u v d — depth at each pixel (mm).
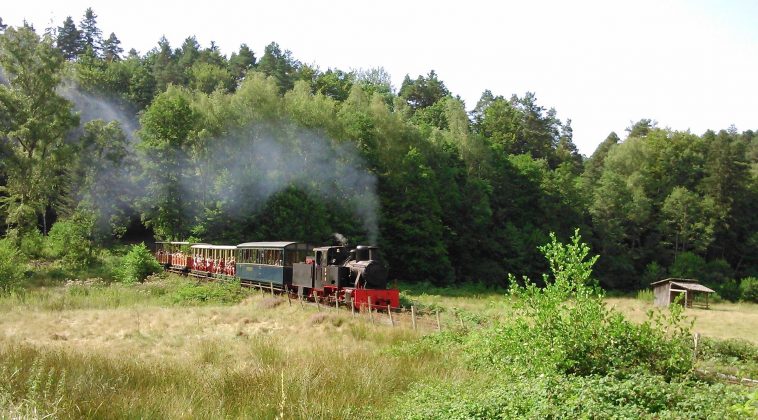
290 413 8891
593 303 11242
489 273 61594
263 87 54781
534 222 70438
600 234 70812
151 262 39188
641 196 74500
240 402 9711
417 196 57750
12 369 10234
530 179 71188
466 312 27062
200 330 20109
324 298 28562
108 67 76438
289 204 50594
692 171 82688
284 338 17703
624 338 11109
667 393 8781
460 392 10109
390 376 11781
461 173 65375
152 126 49719
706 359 16453
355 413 9414
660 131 90875
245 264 36062
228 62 108125
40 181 43406
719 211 74625
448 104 73062
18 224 42469
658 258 73250
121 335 18969
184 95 55031
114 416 8477
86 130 47125
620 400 8453
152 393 9758
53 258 42750
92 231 45562
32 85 43781
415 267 56906
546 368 10508
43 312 23953
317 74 100125
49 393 9062
